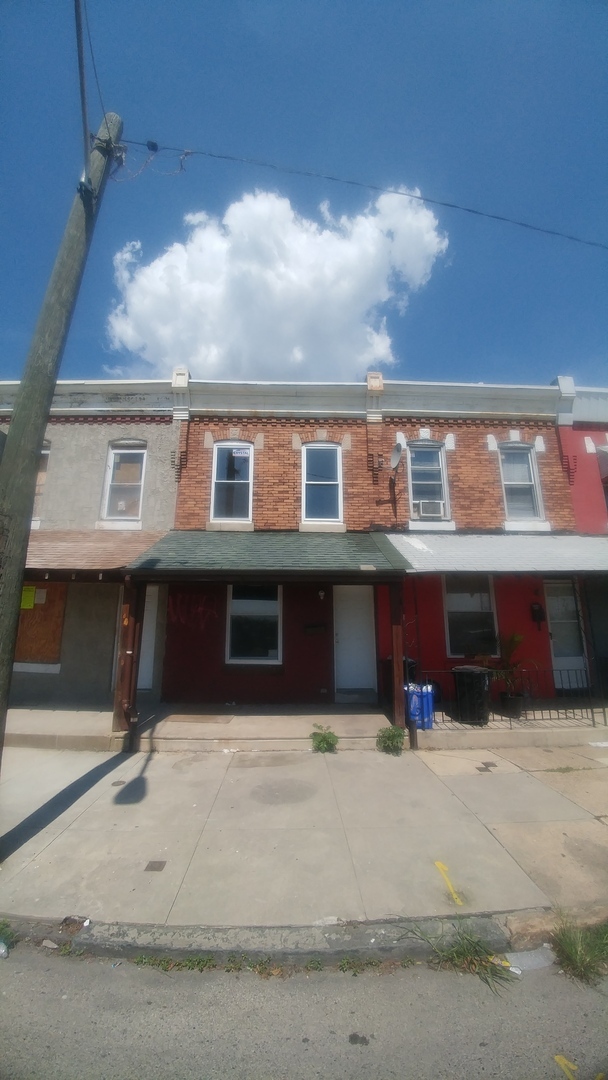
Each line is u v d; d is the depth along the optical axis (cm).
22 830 518
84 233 550
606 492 1137
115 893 413
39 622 1048
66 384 1111
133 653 818
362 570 812
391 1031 294
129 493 1099
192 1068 269
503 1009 310
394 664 826
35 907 396
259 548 929
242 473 1099
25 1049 281
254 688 1002
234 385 1106
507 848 482
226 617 1026
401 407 1127
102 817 550
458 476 1107
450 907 395
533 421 1143
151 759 746
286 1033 293
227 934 365
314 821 540
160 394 1121
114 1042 287
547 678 1046
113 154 589
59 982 333
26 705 1004
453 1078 262
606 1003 313
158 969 346
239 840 499
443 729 816
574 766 710
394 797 602
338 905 397
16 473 486
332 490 1098
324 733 791
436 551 938
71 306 535
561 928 363
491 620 1069
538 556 921
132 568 805
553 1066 268
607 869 445
